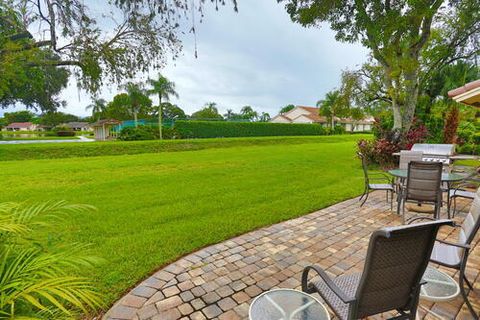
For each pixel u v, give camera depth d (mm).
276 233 3850
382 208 5027
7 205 1739
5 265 1431
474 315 1982
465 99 4480
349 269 2877
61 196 6023
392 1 8031
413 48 9172
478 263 2945
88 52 5016
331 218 4480
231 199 5629
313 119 44750
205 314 2193
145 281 2664
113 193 6266
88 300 1354
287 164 10898
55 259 1493
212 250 3332
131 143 18359
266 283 2627
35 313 1353
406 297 1554
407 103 9906
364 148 10406
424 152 8125
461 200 5551
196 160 12625
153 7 4703
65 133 44156
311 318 1523
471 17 8734
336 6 8484
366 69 11734
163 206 5168
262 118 59562
